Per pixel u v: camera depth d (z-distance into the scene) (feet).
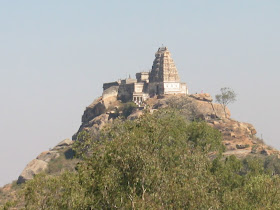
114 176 466.70
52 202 518.78
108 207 472.03
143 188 456.45
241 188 602.44
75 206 474.90
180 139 629.92
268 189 563.07
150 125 517.96
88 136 510.58
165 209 450.71
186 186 467.11
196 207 462.60
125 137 484.74
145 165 464.65
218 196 561.02
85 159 499.10
